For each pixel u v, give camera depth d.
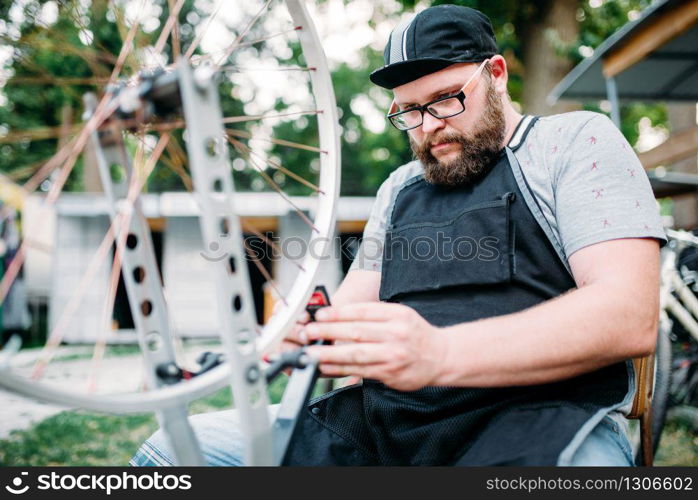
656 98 4.67
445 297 0.97
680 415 2.67
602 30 8.03
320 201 0.88
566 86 4.52
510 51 8.39
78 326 7.52
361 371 0.68
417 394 0.91
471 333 0.71
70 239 7.69
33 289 8.48
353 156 17.19
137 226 0.72
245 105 12.13
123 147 0.71
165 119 0.66
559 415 0.79
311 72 0.87
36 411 3.52
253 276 8.95
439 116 1.01
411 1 8.35
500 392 0.87
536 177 0.96
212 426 1.01
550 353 0.71
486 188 1.00
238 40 0.80
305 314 0.81
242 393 0.59
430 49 1.00
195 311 8.00
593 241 0.84
